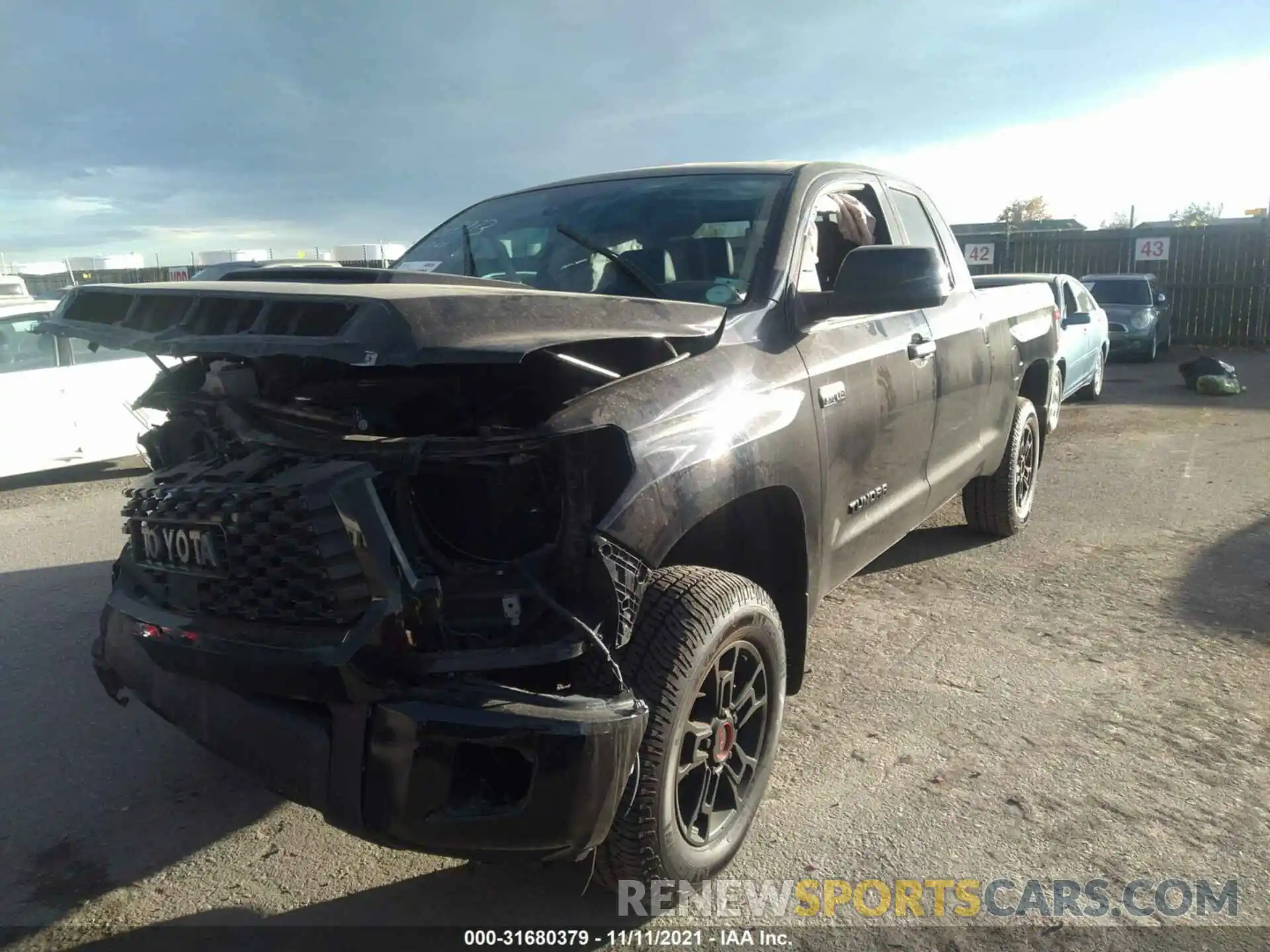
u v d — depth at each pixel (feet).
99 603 18.02
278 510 7.89
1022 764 12.02
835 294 11.44
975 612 17.17
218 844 10.48
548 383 8.94
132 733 12.93
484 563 8.27
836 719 13.17
